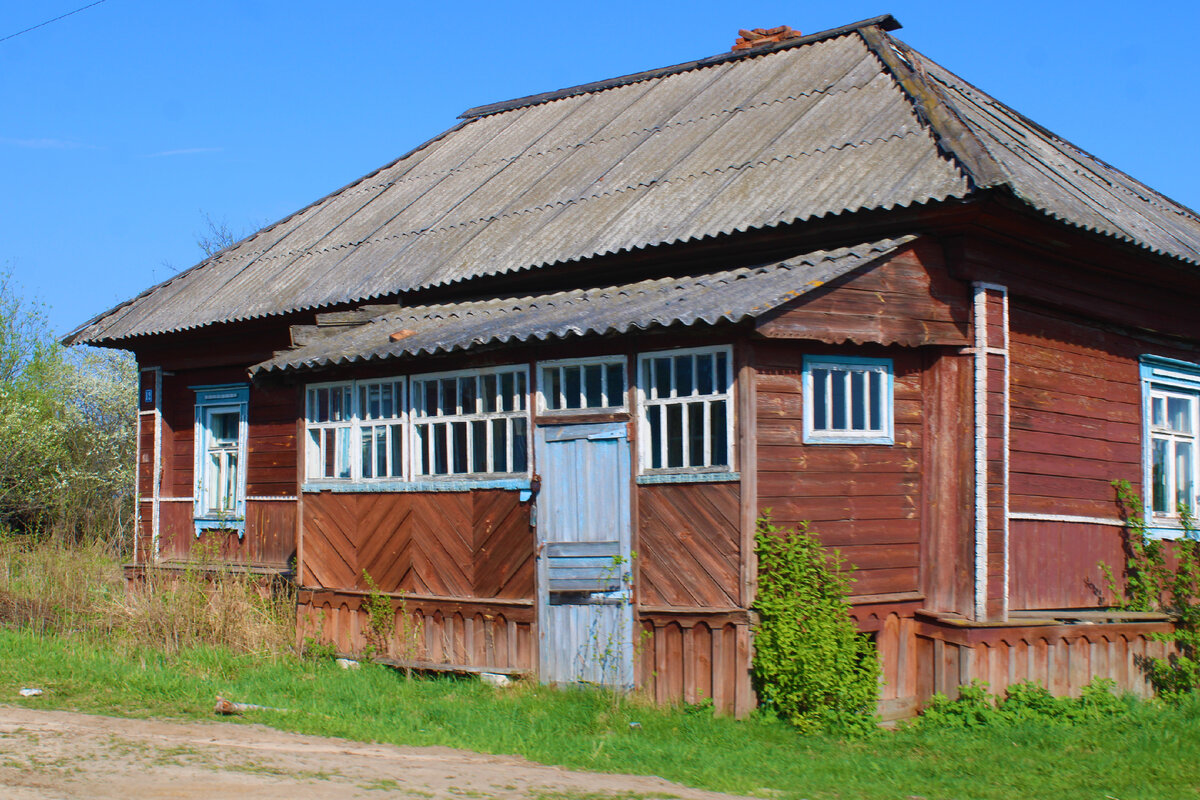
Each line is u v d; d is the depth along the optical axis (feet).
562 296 35.94
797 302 28.07
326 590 36.06
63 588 45.06
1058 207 31.50
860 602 29.58
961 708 29.35
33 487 69.21
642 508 29.89
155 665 33.63
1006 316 31.76
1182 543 37.29
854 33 46.14
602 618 30.30
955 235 30.73
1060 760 26.40
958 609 30.68
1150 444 38.70
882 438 30.55
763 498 28.45
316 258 45.60
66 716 26.53
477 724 27.66
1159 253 33.96
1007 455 31.40
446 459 33.71
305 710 28.55
